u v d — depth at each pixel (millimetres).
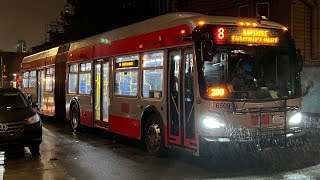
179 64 9164
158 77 10023
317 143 11867
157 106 10000
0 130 10234
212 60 8156
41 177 8273
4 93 11789
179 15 9672
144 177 8164
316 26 21422
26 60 24766
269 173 8297
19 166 9398
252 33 8820
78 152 11141
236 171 8562
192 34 8438
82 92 15203
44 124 18859
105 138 13930
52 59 18906
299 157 9891
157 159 10000
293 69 9141
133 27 11484
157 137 10180
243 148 8234
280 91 8875
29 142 10484
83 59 15070
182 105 9023
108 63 12914
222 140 8133
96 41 13992
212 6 25094
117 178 8109
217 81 8422
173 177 8117
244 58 8672
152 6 34344
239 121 8289
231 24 8688
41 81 20938
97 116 13891
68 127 17516
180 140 9109
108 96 12820
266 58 8875
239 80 8508
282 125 8695
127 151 11227
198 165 9258
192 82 8672
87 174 8492
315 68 18141
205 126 8242
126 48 11711
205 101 8273
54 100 18406
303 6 21359
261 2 22094
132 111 11281
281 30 9180
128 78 11586
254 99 8461
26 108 11234
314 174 8164
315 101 18109
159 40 9984
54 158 10297
